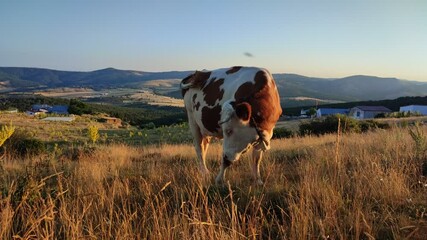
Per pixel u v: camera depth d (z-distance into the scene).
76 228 4.16
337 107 102.56
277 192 5.84
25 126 46.53
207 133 8.10
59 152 14.64
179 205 5.59
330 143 12.31
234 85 7.08
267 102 6.50
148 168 8.99
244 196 5.81
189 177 6.70
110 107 152.50
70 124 56.41
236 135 6.47
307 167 6.48
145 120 101.69
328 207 4.69
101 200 5.26
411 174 6.46
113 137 37.72
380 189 5.44
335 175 5.95
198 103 7.99
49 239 4.27
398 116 60.59
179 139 34.28
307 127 26.33
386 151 8.12
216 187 6.34
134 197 5.93
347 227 4.46
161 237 4.14
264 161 9.03
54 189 6.23
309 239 4.07
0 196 4.72
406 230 4.28
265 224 4.70
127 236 4.18
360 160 7.54
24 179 5.97
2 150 16.70
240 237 4.05
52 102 154.12
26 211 5.02
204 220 4.73
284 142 16.52
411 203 5.07
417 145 7.65
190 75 8.88
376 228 4.33
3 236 4.14
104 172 8.27
